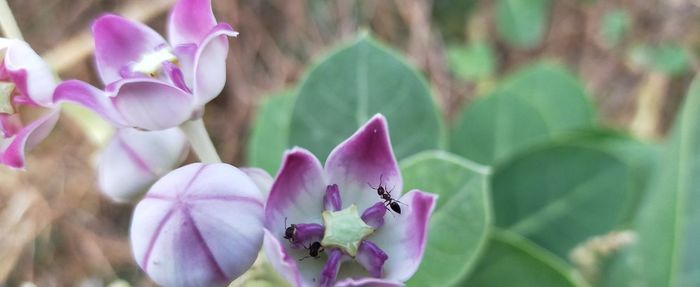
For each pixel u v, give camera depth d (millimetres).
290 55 472
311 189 215
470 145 316
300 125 273
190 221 205
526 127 313
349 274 215
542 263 266
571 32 515
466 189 249
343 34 481
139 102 214
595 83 505
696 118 257
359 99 275
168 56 223
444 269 251
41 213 421
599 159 285
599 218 285
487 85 468
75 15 439
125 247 417
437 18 494
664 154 267
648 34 510
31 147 231
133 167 238
